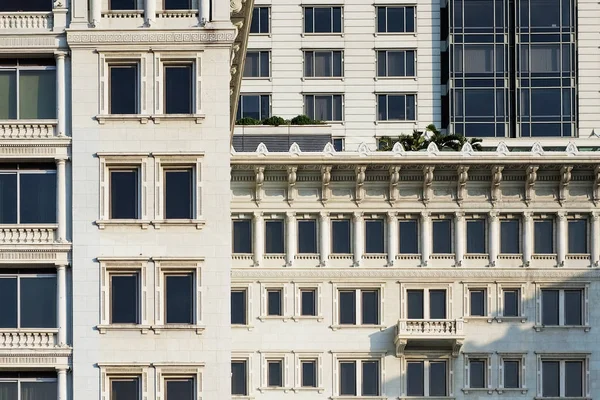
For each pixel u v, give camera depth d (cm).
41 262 13475
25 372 13475
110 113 13650
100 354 13400
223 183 13562
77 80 13625
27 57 13750
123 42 13625
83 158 13562
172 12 13712
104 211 13512
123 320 13475
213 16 13700
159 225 13512
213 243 13512
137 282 13500
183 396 13438
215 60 13662
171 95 13688
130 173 13625
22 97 13725
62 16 13712
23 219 13600
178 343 13412
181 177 13625
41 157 13550
